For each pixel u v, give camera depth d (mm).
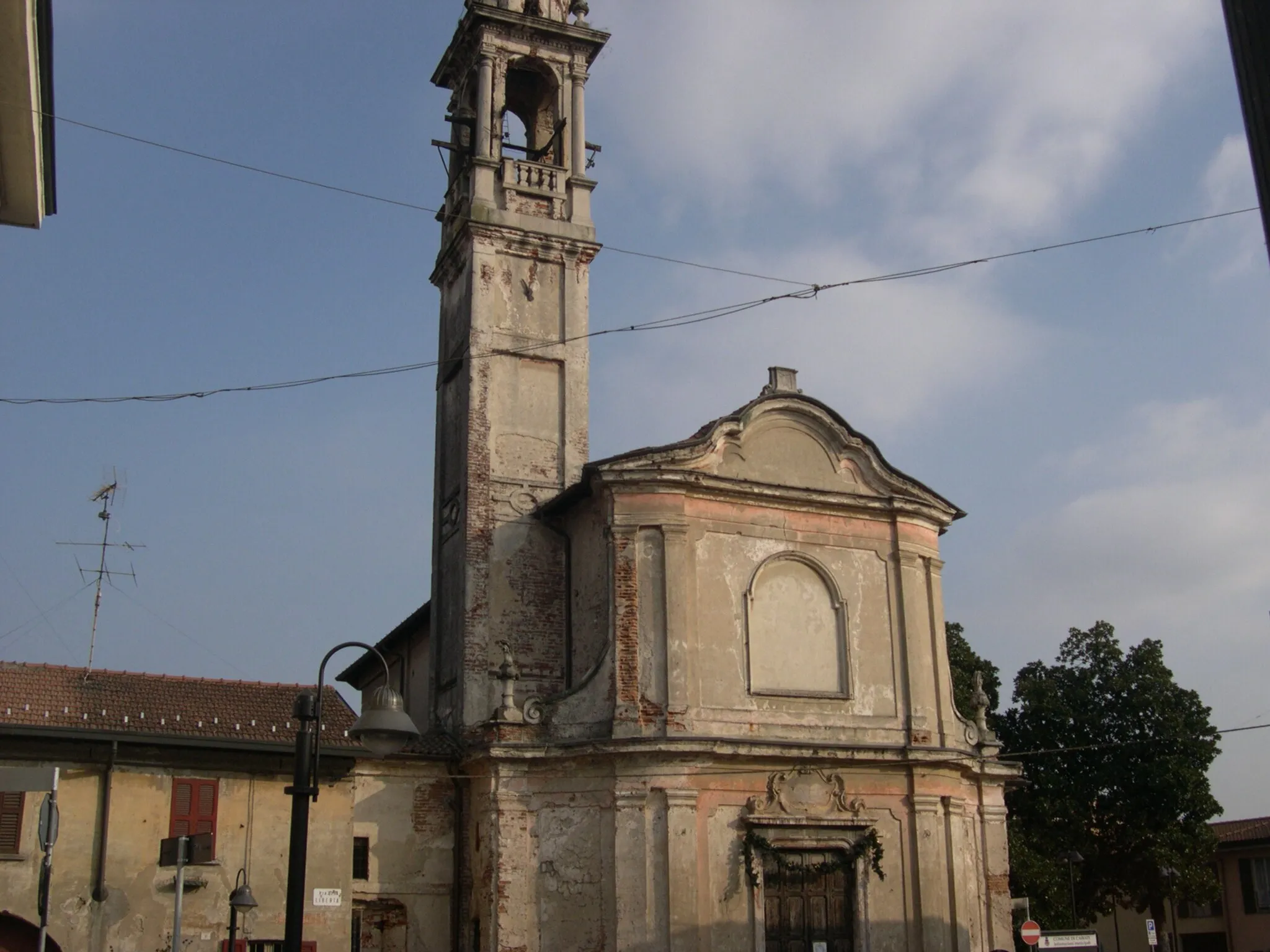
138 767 27625
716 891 28594
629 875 28078
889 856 30469
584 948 28219
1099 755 47562
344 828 29141
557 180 37844
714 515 31297
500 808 29250
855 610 32250
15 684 28312
